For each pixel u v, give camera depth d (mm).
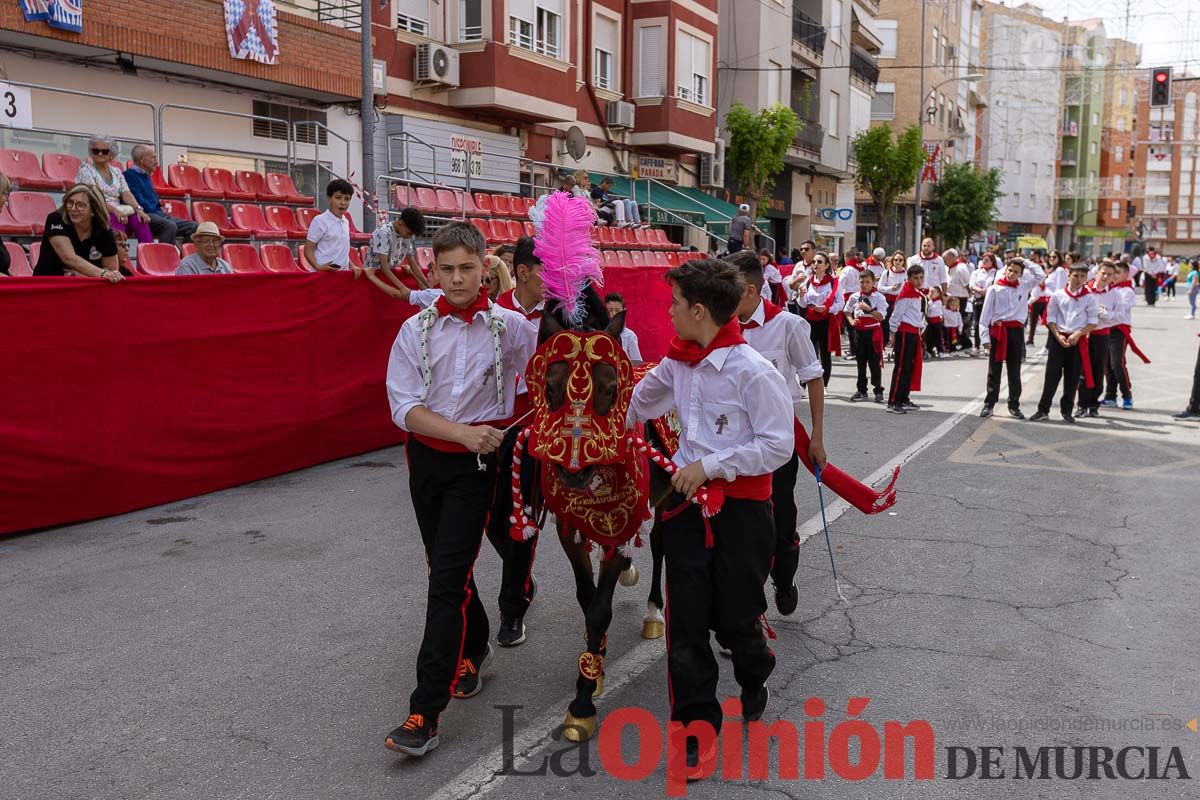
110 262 7570
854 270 15773
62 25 11750
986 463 9453
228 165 15297
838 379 16359
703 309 3672
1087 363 11805
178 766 3820
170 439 7781
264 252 11570
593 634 4074
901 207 50688
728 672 4742
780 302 18203
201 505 7781
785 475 5277
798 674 4691
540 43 21016
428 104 18891
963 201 50562
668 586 3826
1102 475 8930
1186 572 6176
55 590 5816
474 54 19156
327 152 16938
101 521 7309
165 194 12352
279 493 8188
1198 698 4430
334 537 6910
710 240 28625
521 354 4262
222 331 8117
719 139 28969
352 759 3883
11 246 9172
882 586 5938
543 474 4062
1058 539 6898
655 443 4594
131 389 7438
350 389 9500
